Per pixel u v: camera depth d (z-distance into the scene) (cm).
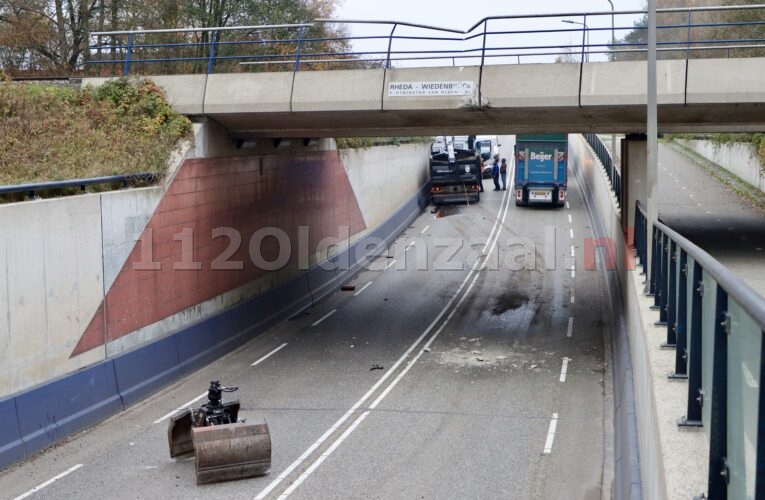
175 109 2264
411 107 2130
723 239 2683
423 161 5397
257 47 3925
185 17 3712
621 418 1463
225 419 1437
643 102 1989
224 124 2370
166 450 1537
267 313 2631
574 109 2086
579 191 5509
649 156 1628
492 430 1648
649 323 1161
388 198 4306
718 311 494
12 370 1488
